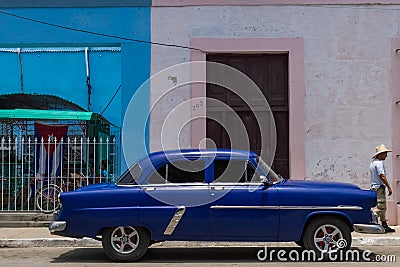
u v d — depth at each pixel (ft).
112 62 63.67
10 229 41.39
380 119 43.34
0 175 44.34
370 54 43.65
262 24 43.93
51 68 63.16
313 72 43.65
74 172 43.96
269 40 43.80
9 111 44.91
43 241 37.22
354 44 43.68
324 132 43.37
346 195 29.58
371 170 39.22
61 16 44.68
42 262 30.66
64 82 63.36
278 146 44.29
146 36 44.24
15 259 31.89
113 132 54.13
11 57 63.00
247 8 44.04
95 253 33.86
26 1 44.70
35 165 44.01
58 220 29.68
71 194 29.68
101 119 48.06
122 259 29.91
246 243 36.63
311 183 30.42
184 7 44.19
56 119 44.96
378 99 43.42
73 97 63.36
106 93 63.41
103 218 29.43
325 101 43.50
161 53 44.09
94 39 44.42
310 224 29.68
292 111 43.52
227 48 43.88
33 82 63.00
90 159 44.34
